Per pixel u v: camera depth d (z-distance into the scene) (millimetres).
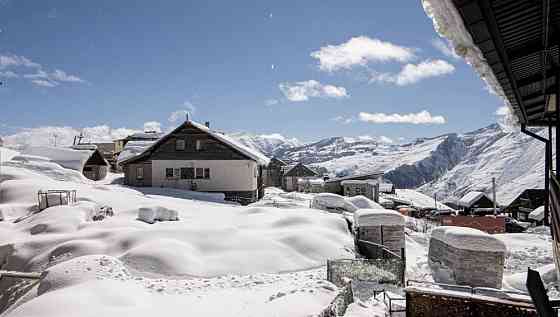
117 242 16500
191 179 38625
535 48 4410
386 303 10703
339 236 18422
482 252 13156
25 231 19391
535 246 23969
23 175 32094
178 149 38812
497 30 3605
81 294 10133
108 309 9453
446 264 14164
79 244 16156
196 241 16766
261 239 17141
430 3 3326
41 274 13406
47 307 9312
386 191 76875
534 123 10352
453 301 8250
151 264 14500
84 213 20859
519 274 15070
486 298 7910
